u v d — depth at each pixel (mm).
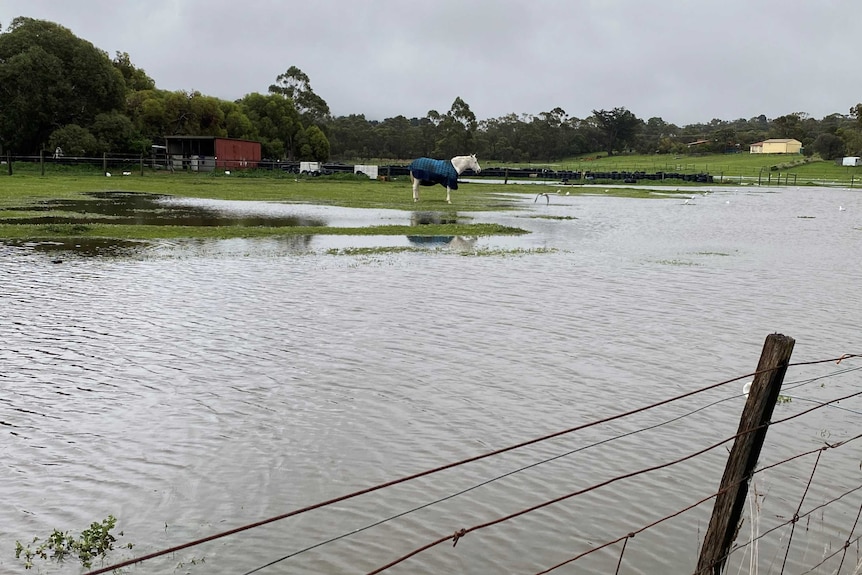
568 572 7379
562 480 9188
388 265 23656
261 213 39906
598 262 25500
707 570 5594
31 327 15219
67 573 7145
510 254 26875
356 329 15523
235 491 8734
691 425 10938
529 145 167750
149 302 17578
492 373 12938
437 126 159375
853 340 15680
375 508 8422
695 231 37094
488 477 9188
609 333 15703
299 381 12320
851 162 128375
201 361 13266
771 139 168875
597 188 79000
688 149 176625
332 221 36844
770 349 5324
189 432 10281
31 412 10891
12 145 77062
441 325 16000
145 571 7195
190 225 32906
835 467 9734
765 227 39781
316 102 124750
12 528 7906
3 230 28484
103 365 12969
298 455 9656
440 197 57625
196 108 91188
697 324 16672
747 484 5496
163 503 8453
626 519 8375
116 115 78938
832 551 7859
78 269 21594
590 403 11688
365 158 161625
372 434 10320
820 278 23188
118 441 9977
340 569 7312
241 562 7395
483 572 7328
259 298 18234
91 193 49500
